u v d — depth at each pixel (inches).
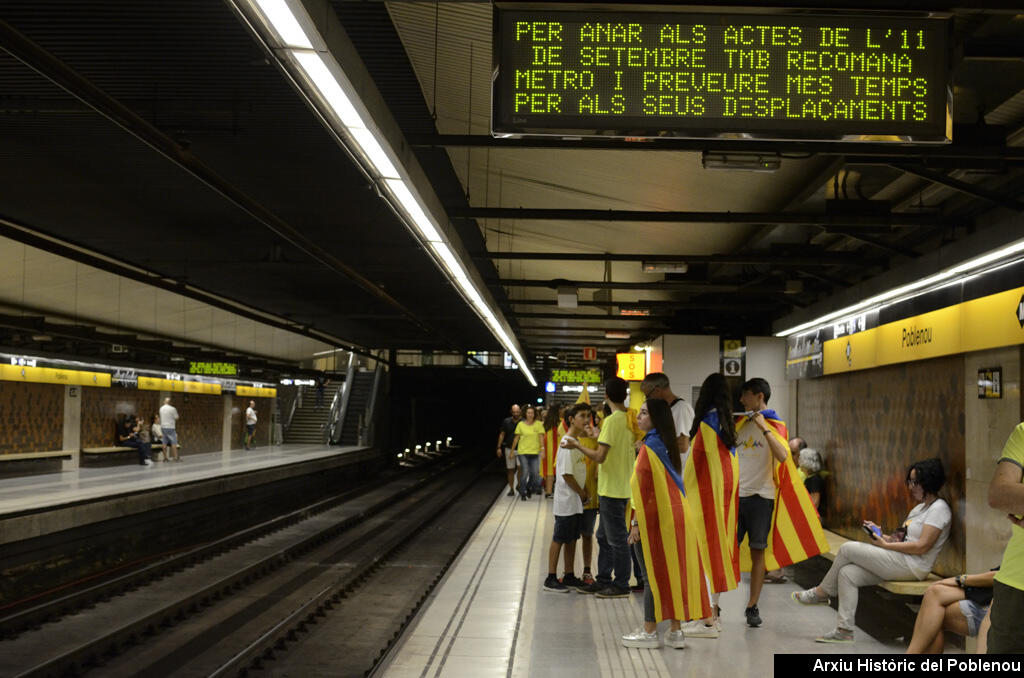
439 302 890.7
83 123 341.7
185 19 253.4
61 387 856.9
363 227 530.9
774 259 427.5
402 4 238.1
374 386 1555.1
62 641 338.3
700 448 253.0
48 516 508.1
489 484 1195.3
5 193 456.8
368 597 425.1
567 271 684.1
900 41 165.8
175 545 685.3
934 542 246.7
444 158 380.5
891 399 398.3
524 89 164.9
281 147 369.7
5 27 178.2
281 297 861.8
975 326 305.9
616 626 268.4
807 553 264.8
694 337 565.3
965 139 242.5
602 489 309.0
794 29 165.3
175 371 973.2
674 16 165.5
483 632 262.5
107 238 570.3
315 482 1116.5
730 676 213.9
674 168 345.4
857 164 278.5
